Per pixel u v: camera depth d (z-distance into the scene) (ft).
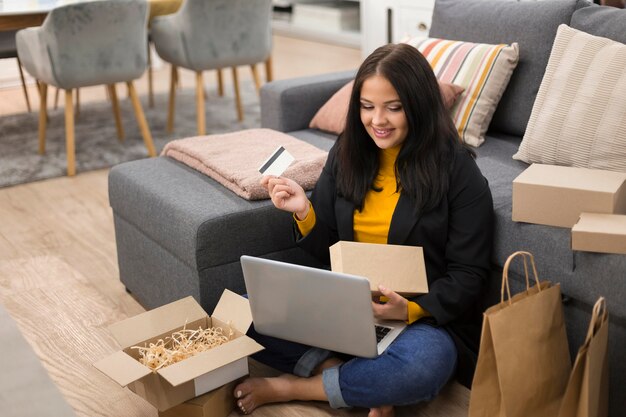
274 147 8.37
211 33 13.21
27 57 12.41
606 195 5.89
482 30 8.94
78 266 9.24
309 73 18.76
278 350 6.41
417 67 5.91
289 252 7.38
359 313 5.64
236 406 6.38
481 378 5.36
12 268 9.23
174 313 6.48
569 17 8.10
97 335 7.72
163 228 7.34
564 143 7.20
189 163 8.20
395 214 6.32
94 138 13.99
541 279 6.19
